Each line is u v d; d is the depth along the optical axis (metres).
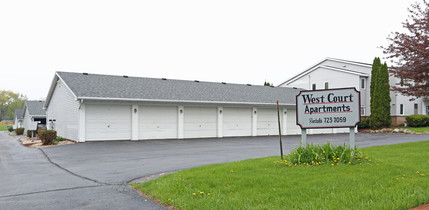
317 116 9.93
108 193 6.78
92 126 19.27
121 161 11.58
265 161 9.76
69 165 10.80
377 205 5.21
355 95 9.45
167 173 9.01
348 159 8.98
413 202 5.40
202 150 15.17
